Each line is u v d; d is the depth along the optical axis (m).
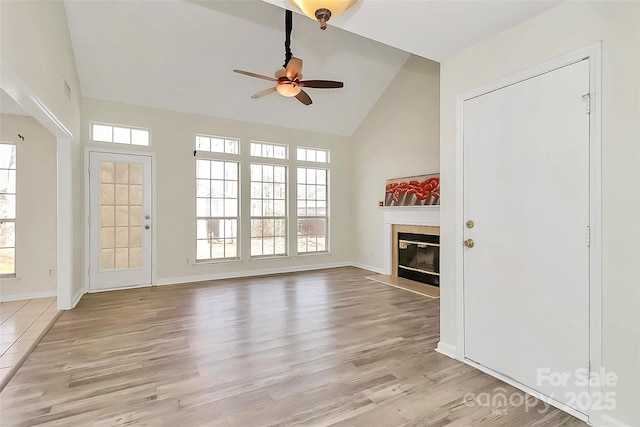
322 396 2.04
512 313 2.18
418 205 5.14
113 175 4.74
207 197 5.52
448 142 2.63
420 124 5.24
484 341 2.37
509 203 2.20
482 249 2.38
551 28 1.95
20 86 2.27
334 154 6.70
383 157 6.01
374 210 6.23
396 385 2.17
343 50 5.01
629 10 1.64
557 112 1.93
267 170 6.07
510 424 1.77
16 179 4.25
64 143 3.76
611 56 1.70
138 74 4.53
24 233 4.28
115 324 3.31
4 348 2.73
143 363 2.46
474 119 2.42
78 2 3.61
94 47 4.08
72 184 3.89
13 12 2.12
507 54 2.20
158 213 5.04
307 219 6.53
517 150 2.15
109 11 3.78
